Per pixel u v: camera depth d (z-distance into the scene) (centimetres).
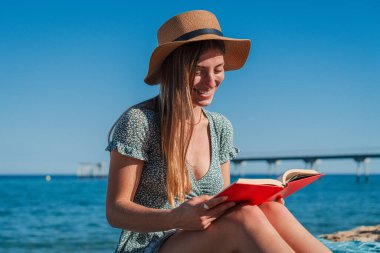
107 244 1255
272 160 6794
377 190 4594
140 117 257
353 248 361
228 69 306
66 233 1515
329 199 3177
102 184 8231
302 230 227
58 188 6231
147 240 261
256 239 211
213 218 226
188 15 259
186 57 254
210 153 277
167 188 256
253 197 226
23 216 2183
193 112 268
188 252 234
